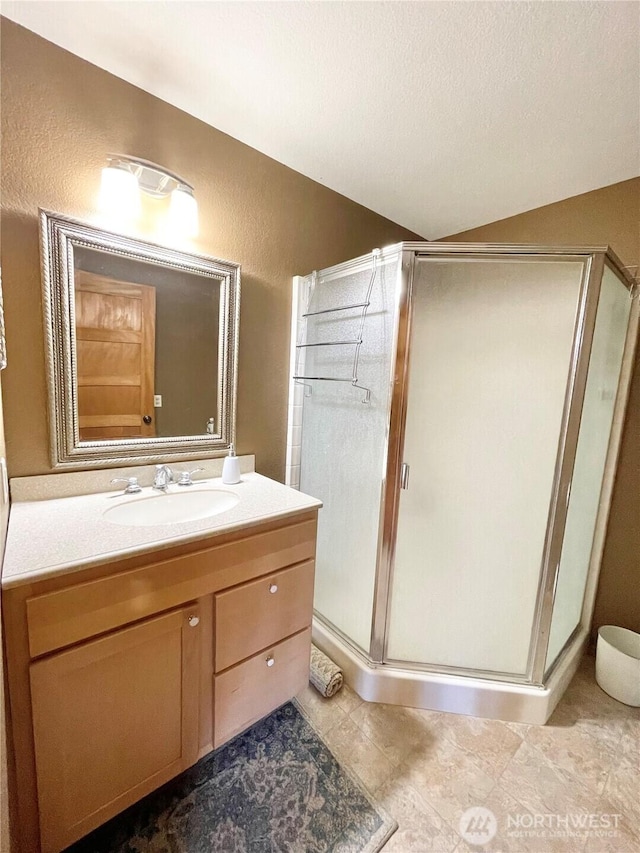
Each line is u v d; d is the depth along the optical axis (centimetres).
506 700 141
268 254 165
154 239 132
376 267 143
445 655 149
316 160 161
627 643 173
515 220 200
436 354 136
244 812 107
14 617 77
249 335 164
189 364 147
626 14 92
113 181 117
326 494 173
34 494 118
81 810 90
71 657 83
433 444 139
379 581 145
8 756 78
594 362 135
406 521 144
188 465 151
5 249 106
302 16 97
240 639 114
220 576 108
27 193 108
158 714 100
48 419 118
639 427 166
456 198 187
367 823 106
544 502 135
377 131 141
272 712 141
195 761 110
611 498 175
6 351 109
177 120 132
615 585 179
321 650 167
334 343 153
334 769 120
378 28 100
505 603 143
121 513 122
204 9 96
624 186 164
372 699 148
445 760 125
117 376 131
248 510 120
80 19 100
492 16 95
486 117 131
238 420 165
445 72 112
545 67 109
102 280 124
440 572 146
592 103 122
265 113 134
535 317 129
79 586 84
